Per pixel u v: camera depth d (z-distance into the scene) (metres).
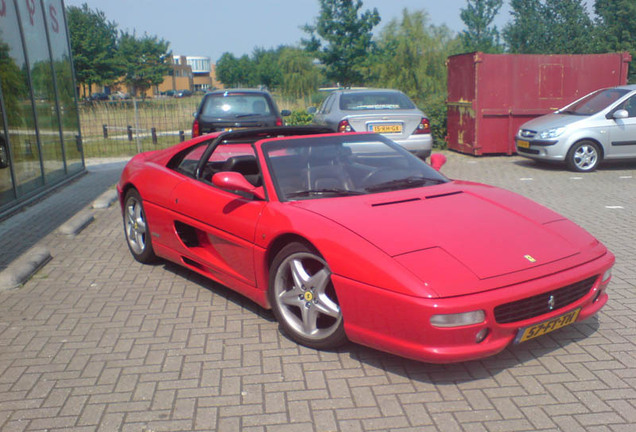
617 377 3.14
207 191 4.46
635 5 47.72
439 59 27.94
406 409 2.88
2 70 8.38
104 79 50.62
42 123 9.90
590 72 13.23
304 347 3.62
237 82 88.19
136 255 5.57
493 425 2.72
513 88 13.19
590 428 2.67
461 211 3.60
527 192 8.95
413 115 10.69
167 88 108.56
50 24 10.96
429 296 2.85
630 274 4.84
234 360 3.46
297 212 3.60
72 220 7.14
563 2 55.25
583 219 6.94
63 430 2.76
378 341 3.12
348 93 11.84
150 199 5.07
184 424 2.79
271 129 4.79
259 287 3.90
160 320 4.11
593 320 3.93
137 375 3.30
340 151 4.34
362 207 3.61
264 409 2.91
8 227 7.27
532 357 3.41
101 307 4.39
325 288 3.45
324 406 2.93
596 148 10.88
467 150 13.77
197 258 4.57
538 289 2.98
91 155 15.91
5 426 2.80
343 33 35.59
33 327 4.03
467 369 3.28
